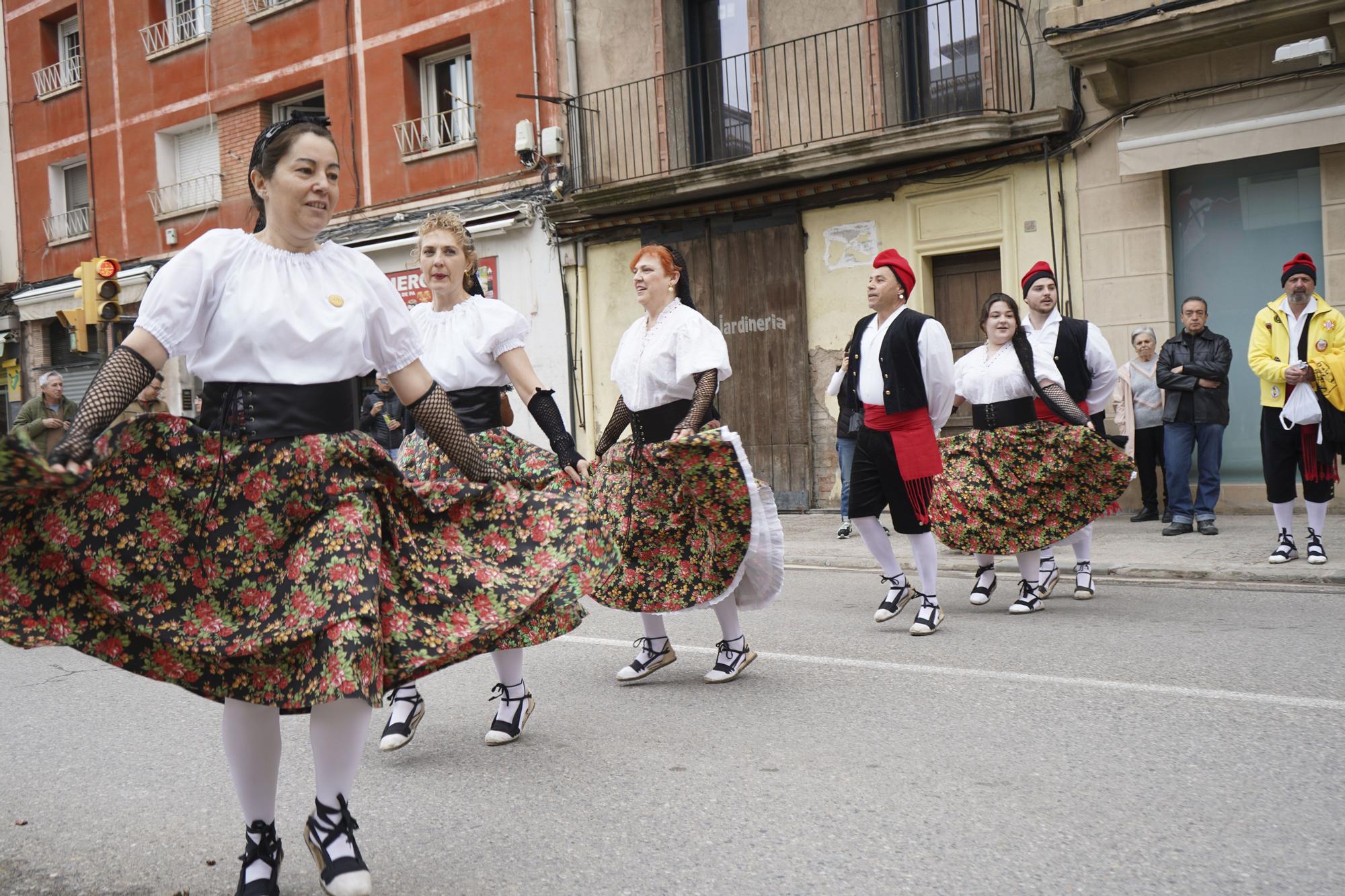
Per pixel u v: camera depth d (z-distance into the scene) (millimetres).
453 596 3066
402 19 17125
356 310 2928
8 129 22969
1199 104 11078
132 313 20781
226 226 19688
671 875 3076
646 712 4852
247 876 2883
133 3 20609
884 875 3012
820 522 12734
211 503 2756
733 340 14188
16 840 3639
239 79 19188
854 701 4859
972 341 12758
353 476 2848
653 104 14945
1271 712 4406
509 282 16297
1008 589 7934
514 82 16047
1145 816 3355
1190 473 11234
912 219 12797
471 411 4469
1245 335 11180
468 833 3480
